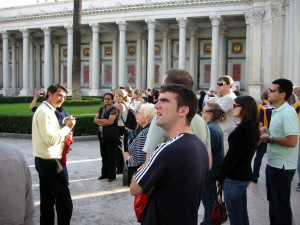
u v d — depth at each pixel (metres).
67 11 57.94
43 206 6.73
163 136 4.75
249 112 5.82
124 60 54.81
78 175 11.48
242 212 5.93
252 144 5.74
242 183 5.81
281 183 6.29
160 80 61.34
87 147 16.77
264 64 43.62
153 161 3.20
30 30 64.50
